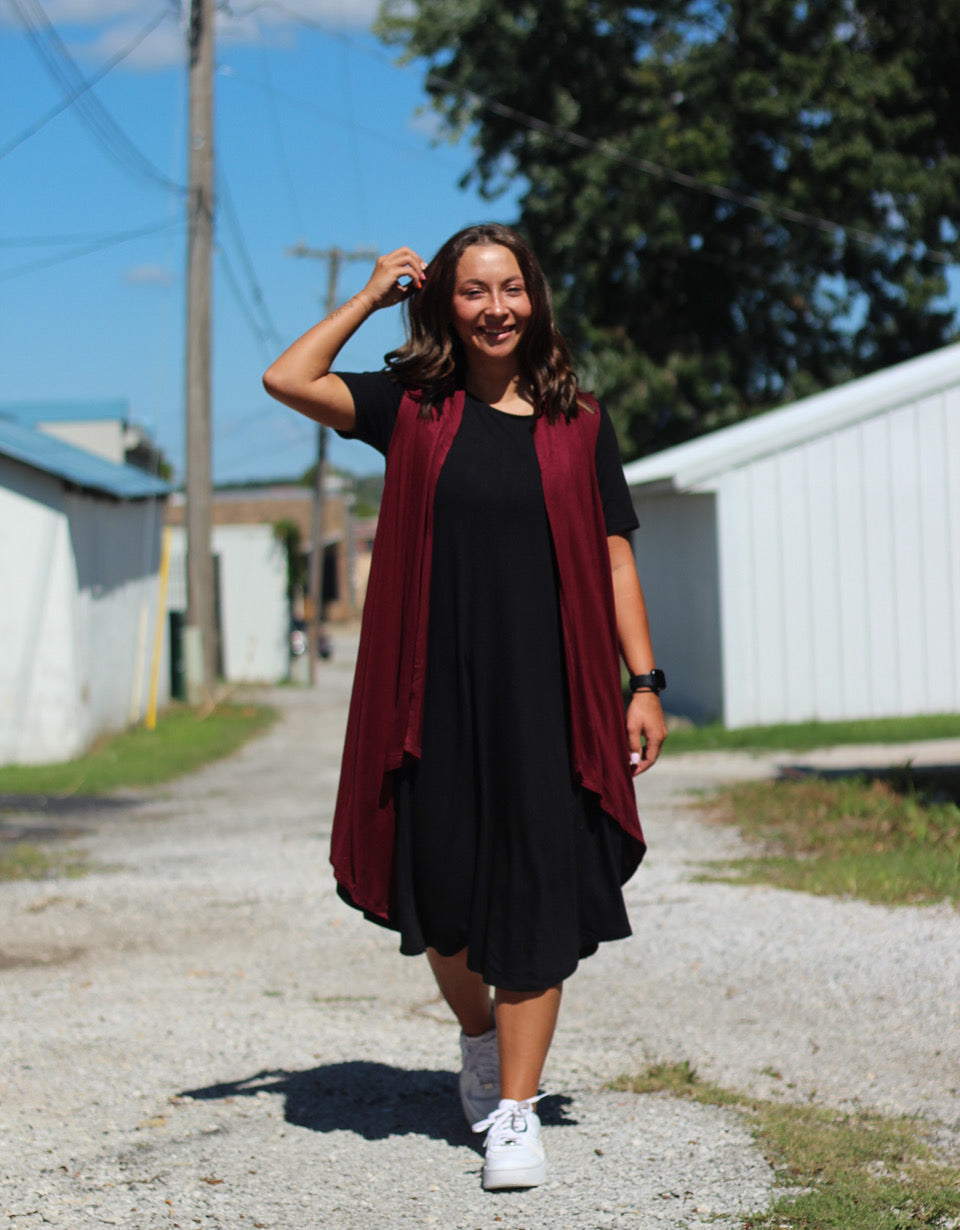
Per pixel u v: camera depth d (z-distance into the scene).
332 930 5.69
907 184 25.31
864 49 26.11
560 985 2.93
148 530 20.42
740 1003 4.30
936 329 27.67
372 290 2.93
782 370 28.11
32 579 14.63
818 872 6.22
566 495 2.87
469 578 2.84
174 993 4.64
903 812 7.56
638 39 26.61
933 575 14.33
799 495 14.15
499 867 2.84
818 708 14.20
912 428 14.25
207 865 7.52
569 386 2.92
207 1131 3.26
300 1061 3.83
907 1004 4.17
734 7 25.20
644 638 3.08
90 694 15.75
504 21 25.70
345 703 25.77
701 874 6.46
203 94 19.41
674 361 26.31
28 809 10.54
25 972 5.01
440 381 2.93
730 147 24.80
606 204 25.58
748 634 14.14
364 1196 2.85
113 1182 2.94
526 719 2.82
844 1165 2.93
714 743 12.95
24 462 14.43
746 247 26.86
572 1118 3.30
